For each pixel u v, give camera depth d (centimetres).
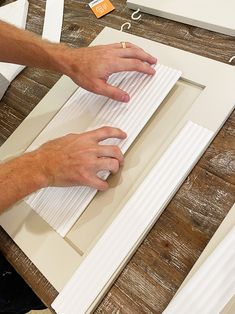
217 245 49
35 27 98
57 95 79
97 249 56
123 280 55
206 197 58
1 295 74
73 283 55
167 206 59
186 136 61
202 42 74
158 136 64
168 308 47
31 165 61
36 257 61
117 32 83
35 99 86
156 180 59
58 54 72
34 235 63
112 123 67
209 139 59
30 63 76
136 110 66
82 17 93
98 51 70
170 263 54
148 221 56
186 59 70
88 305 52
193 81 67
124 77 71
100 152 60
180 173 58
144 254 56
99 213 60
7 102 89
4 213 68
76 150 60
